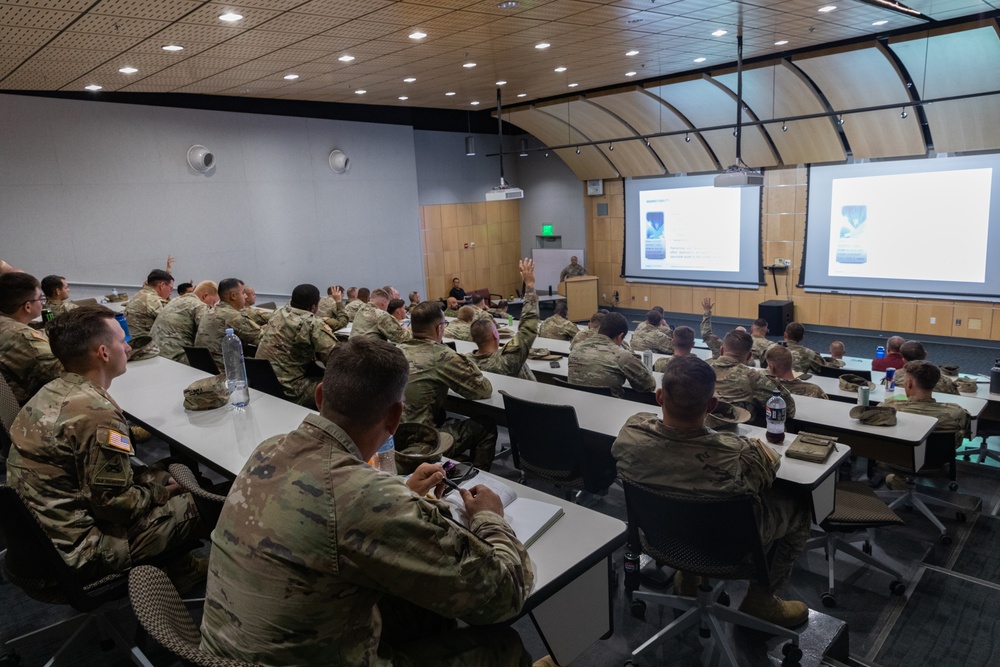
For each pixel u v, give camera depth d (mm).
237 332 4824
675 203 11898
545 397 3266
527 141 14000
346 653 1141
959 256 9078
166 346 4770
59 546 1878
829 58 8133
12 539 1821
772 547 2328
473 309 5906
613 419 2908
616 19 5621
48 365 3133
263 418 2549
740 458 2018
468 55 6711
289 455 1200
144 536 2031
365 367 1243
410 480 1479
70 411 1905
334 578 1104
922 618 2684
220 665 948
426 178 12594
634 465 2184
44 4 4055
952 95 8039
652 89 9773
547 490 3773
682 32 6363
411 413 3000
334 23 5098
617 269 13109
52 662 2199
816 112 9102
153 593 1180
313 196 10062
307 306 4219
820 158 9875
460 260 13414
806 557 3146
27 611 2672
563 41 6328
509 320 7305
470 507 1483
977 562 3129
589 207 13281
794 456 2408
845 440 3197
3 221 7172
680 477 2082
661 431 2131
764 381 3359
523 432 3020
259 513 1136
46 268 7520
